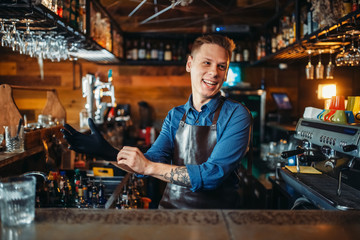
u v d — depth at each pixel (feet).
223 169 3.93
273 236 2.66
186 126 4.67
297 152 6.05
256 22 14.19
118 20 14.07
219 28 13.57
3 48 14.19
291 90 14.65
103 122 10.18
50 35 7.24
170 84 14.94
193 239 2.60
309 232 2.75
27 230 2.76
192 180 3.85
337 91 8.61
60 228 2.80
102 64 14.60
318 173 6.72
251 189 10.78
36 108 14.61
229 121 4.39
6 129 6.19
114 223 2.92
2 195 2.84
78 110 14.55
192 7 13.05
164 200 4.76
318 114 7.13
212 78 4.34
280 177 7.61
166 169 3.92
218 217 3.09
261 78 14.75
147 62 14.02
